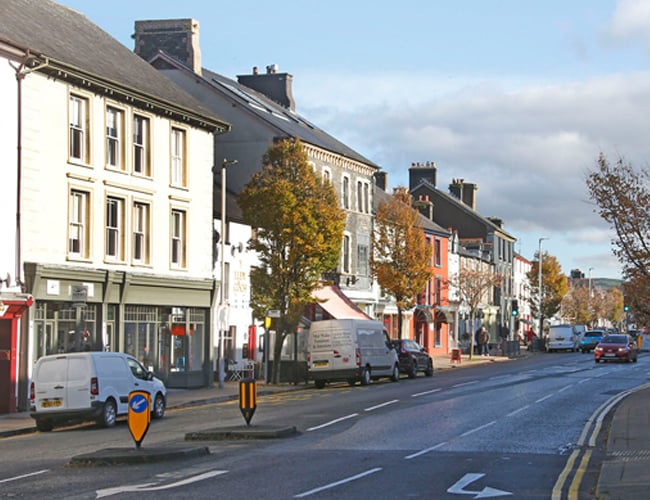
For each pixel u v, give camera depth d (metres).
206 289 38.66
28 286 29.06
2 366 28.12
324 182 40.28
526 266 111.50
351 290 56.25
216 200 44.69
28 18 33.62
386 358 40.88
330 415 24.67
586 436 20.34
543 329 109.19
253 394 20.56
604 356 60.78
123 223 34.12
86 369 23.62
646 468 15.12
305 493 12.69
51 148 30.53
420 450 17.67
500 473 14.90
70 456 17.31
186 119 37.75
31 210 29.53
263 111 51.25
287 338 44.28
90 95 32.41
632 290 30.00
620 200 29.03
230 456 16.61
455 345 76.62
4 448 19.41
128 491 12.79
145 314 35.53
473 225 89.75
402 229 55.25
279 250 39.75
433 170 91.75
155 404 25.61
